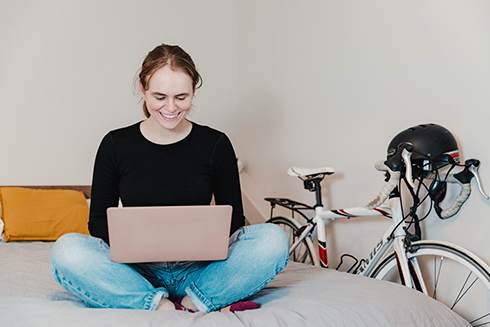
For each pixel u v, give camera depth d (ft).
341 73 7.46
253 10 9.86
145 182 3.89
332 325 3.47
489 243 5.13
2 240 6.76
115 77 8.70
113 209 3.11
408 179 4.87
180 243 3.30
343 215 6.38
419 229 5.47
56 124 8.05
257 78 9.61
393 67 6.53
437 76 5.88
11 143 7.65
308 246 7.16
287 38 8.77
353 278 4.78
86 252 3.42
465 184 5.17
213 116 9.94
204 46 9.87
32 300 3.63
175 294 3.94
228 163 4.21
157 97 3.66
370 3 6.97
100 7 8.57
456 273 5.48
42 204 7.15
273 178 8.94
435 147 5.08
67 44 8.20
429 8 6.04
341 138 7.39
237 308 3.69
